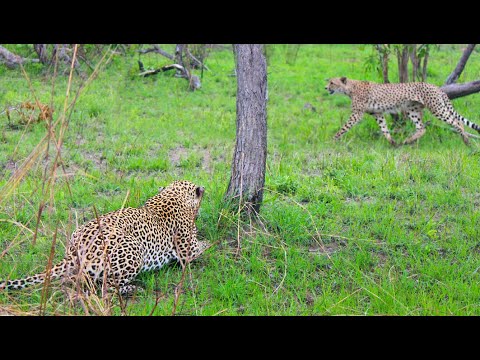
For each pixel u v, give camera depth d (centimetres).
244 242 1031
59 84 2103
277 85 2295
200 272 939
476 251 1051
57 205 1143
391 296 854
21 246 988
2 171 1324
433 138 1762
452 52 2738
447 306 852
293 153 1581
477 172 1418
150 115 1895
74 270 836
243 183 1084
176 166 1466
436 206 1239
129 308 823
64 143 1555
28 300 819
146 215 919
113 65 2356
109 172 1345
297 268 948
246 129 1077
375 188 1336
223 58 2723
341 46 2994
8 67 2241
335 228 1104
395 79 2347
